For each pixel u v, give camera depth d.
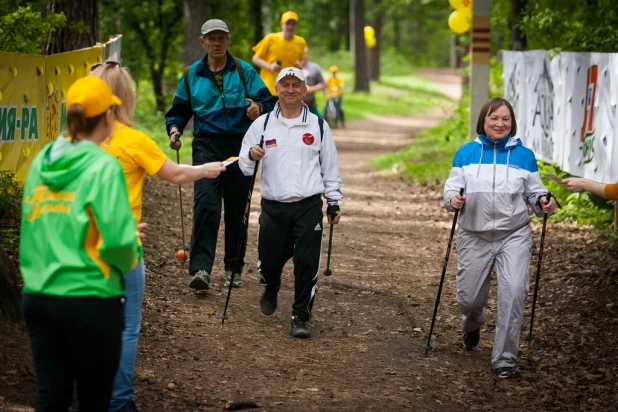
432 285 18.80
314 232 14.12
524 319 16.11
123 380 9.31
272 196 14.09
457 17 41.09
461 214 13.35
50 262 7.70
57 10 25.72
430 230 25.03
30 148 19.80
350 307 16.78
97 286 7.70
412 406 11.70
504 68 34.75
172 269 18.06
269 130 14.18
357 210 28.02
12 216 17.91
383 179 36.00
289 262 19.91
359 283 18.58
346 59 129.75
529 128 30.22
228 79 16.17
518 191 13.08
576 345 14.62
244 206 16.72
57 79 21.36
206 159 16.25
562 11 28.45
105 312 7.75
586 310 16.25
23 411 9.73
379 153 48.91
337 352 13.94
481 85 38.88
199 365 12.59
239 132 16.20
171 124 16.31
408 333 15.33
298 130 14.12
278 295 17.09
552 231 22.91
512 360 13.16
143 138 9.52
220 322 14.83
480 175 13.11
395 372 13.16
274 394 11.71
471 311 13.70
